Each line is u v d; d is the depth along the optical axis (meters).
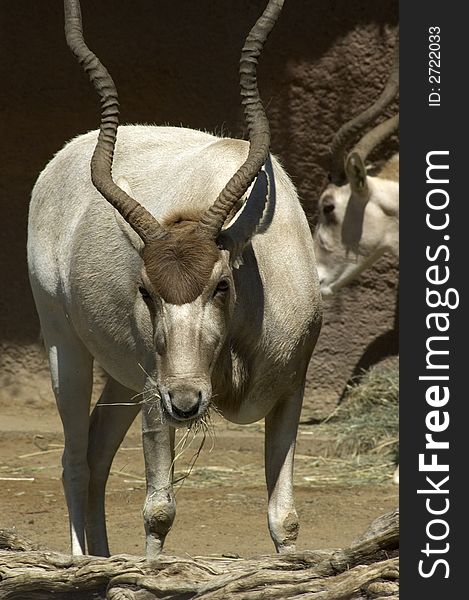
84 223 17.56
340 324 32.47
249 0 32.47
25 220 33.53
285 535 15.82
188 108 32.84
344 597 12.52
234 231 14.43
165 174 17.08
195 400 13.48
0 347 33.72
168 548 20.12
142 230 14.30
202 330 13.72
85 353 18.67
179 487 25.14
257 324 15.39
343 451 28.31
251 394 15.75
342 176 30.03
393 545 13.00
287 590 12.83
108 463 19.14
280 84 32.31
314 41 32.16
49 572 14.24
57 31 33.25
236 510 23.17
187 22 32.72
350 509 23.14
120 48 32.94
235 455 28.12
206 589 13.16
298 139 32.34
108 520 22.41
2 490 24.97
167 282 13.72
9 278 33.66
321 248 30.22
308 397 32.47
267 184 15.69
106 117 15.79
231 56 32.62
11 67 33.38
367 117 29.06
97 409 19.31
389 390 30.89
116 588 13.66
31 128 33.44
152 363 15.66
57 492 24.80
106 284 16.91
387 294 32.34
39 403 33.59
